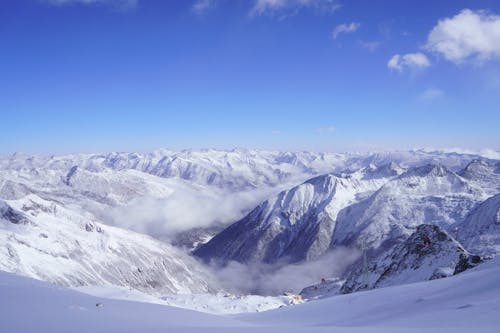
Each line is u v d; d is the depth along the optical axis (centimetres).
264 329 2817
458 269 12281
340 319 5556
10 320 2253
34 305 2755
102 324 2477
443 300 4541
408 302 5162
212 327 2806
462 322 3033
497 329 2530
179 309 4166
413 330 2728
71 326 2297
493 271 5094
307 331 2778
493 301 3581
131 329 2411
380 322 4266
